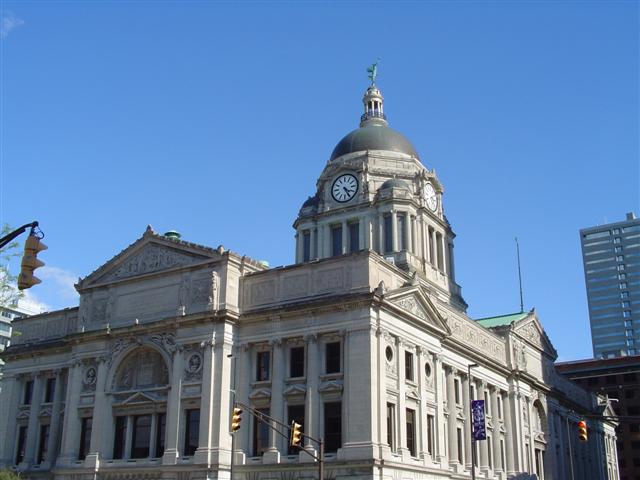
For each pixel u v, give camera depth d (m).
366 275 61.91
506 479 83.44
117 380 71.31
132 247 75.06
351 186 93.31
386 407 59.88
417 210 91.19
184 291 69.06
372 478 55.75
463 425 76.19
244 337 66.12
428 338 68.62
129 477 66.12
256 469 60.97
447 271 95.69
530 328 100.06
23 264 26.84
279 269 66.62
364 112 106.81
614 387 172.25
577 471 109.50
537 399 96.50
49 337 81.94
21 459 78.75
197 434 64.31
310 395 60.81
